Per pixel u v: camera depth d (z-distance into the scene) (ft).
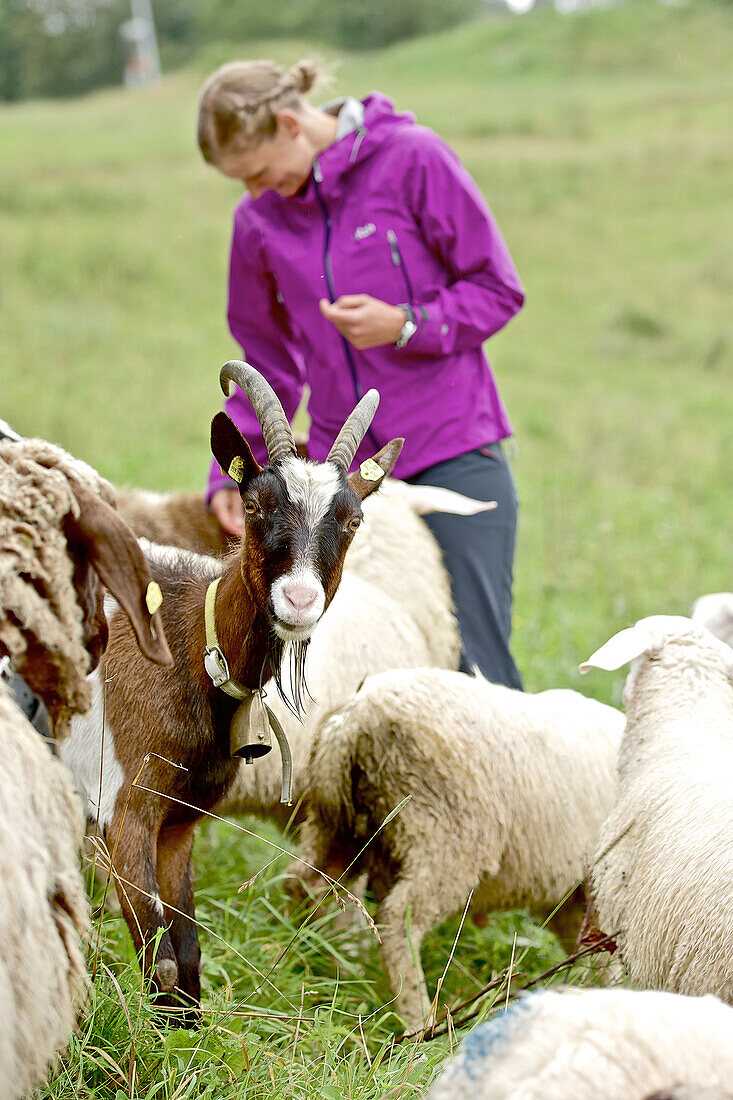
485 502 20.10
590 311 80.94
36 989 9.54
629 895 14.17
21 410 48.34
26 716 11.09
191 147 124.57
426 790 15.99
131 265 79.92
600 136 130.21
